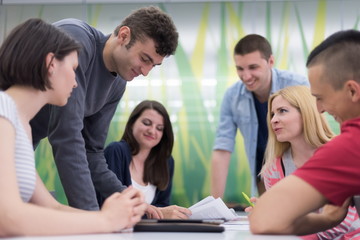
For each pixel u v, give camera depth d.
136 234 1.09
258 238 1.02
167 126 2.98
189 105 4.43
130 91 4.44
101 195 2.25
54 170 4.27
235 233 1.18
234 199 4.26
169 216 1.94
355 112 1.20
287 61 4.41
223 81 4.43
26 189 1.13
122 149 2.80
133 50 1.86
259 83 3.02
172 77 4.45
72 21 1.87
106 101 2.13
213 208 1.92
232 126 3.34
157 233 1.13
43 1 4.43
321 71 1.20
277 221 1.13
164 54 1.88
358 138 1.13
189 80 4.45
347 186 1.13
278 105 2.06
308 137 2.01
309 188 1.14
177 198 4.36
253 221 1.15
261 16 4.44
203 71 4.46
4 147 1.03
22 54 1.17
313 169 1.15
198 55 4.46
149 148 2.94
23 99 1.18
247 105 3.19
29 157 1.14
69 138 1.70
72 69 1.24
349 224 1.76
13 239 0.90
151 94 4.44
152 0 4.44
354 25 4.38
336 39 1.21
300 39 4.41
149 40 1.84
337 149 1.14
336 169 1.13
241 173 4.27
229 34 4.45
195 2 4.45
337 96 1.19
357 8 4.38
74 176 1.69
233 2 4.44
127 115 4.41
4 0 4.42
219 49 4.45
